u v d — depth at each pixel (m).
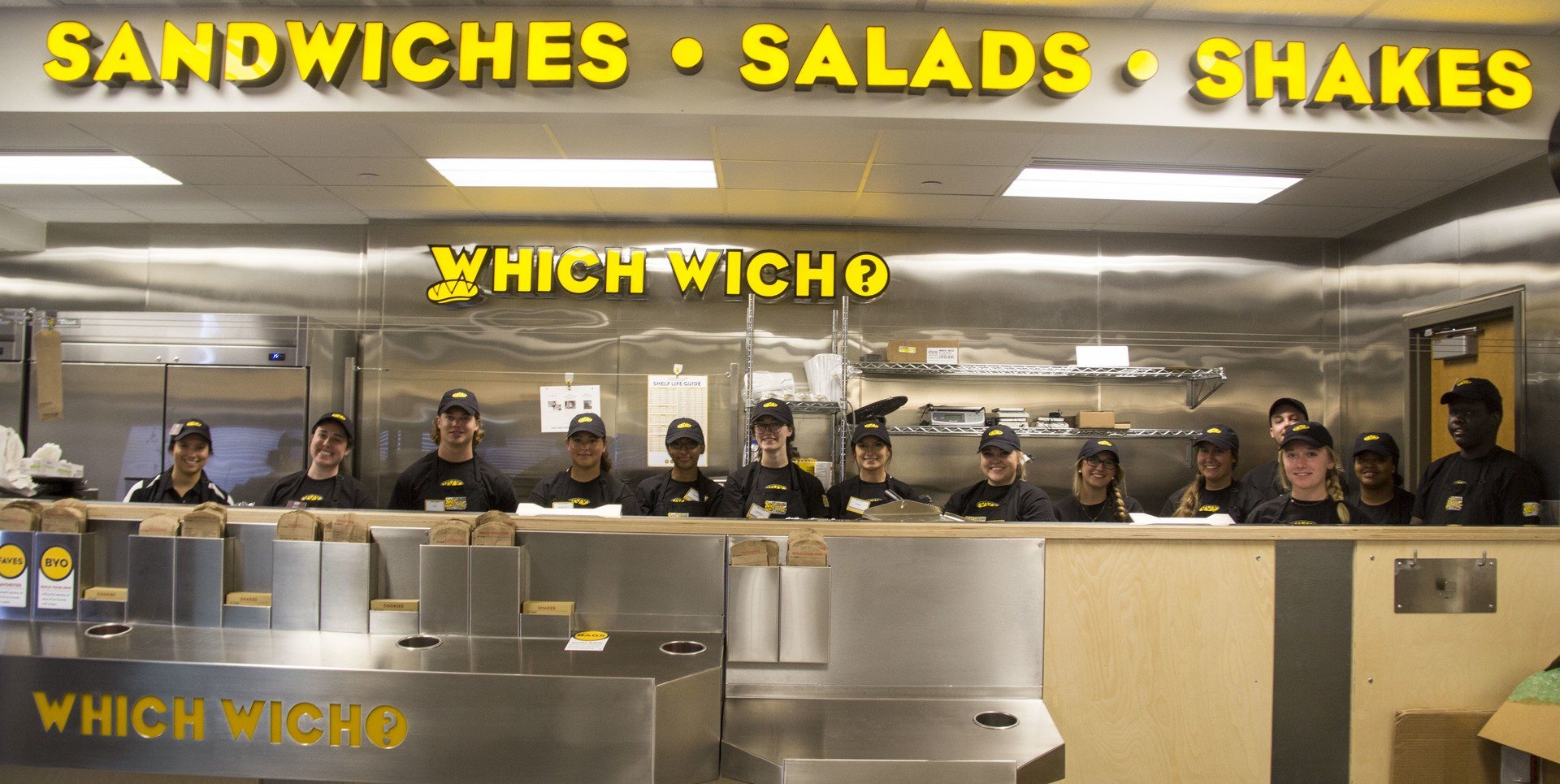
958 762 1.41
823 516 3.60
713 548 1.74
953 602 1.75
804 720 1.60
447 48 3.14
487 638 1.68
